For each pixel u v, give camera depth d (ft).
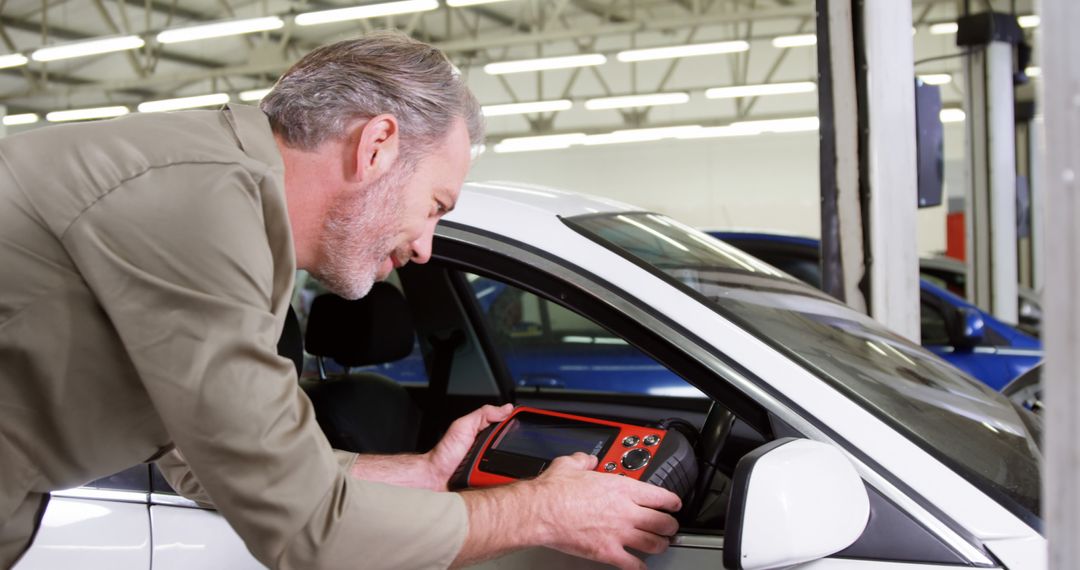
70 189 3.30
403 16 51.62
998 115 18.95
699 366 4.33
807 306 5.41
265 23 38.42
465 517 3.68
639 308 4.50
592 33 46.29
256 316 3.29
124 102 56.49
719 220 59.52
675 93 50.03
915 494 3.93
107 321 3.40
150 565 4.81
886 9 10.03
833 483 3.70
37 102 56.34
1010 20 18.99
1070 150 1.61
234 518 3.36
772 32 54.49
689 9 51.39
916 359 5.41
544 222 4.94
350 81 3.67
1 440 3.44
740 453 5.49
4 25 50.01
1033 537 3.84
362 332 6.48
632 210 5.98
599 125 59.82
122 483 5.00
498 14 53.01
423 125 3.75
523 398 7.98
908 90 10.19
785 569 3.89
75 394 3.47
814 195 57.52
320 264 3.87
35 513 3.76
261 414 3.25
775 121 52.95
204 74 49.75
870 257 10.14
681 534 4.35
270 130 3.68
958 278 19.80
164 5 48.42
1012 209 19.12
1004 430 4.80
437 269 7.75
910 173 10.27
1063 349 1.65
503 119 61.31
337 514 3.42
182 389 3.22
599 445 4.50
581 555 3.93
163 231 3.24
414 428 7.29
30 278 3.30
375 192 3.73
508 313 13.99
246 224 3.33
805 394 4.20
